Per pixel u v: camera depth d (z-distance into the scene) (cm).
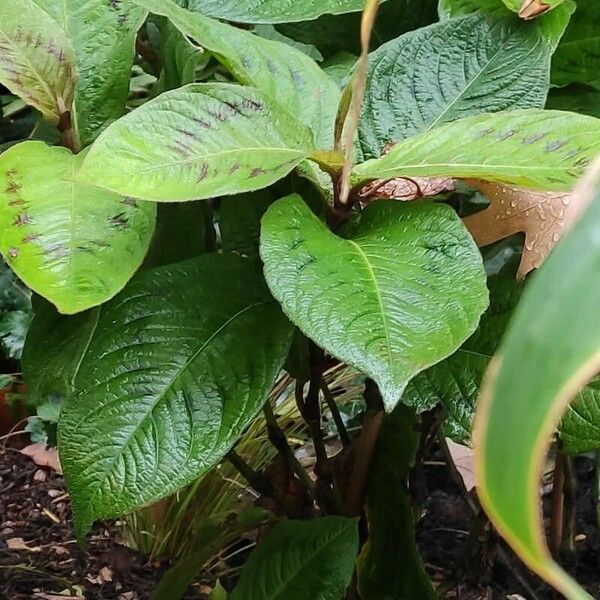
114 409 51
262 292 56
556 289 22
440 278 43
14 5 52
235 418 51
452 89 59
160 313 54
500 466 22
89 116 57
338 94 57
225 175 44
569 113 47
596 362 21
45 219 46
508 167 45
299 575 66
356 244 46
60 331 57
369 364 38
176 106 45
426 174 45
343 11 61
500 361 22
